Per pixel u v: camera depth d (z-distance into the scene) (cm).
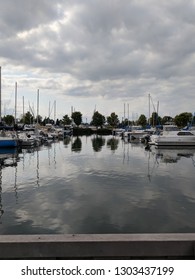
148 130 5922
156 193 1357
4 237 450
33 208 1121
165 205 1153
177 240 437
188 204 1170
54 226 923
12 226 924
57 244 438
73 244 438
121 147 4222
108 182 1620
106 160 2666
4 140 3697
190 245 436
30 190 1434
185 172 1969
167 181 1650
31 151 3575
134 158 2819
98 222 956
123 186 1516
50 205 1160
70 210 1090
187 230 893
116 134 8656
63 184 1572
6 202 1213
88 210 1087
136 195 1320
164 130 4506
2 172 1992
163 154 3188
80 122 11675
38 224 942
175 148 3953
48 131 6378
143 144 4856
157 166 2264
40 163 2464
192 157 2886
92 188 1467
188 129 4609
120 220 976
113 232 873
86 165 2331
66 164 2398
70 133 8538
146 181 1652
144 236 450
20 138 4003
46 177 1789
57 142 5481
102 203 1184
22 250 438
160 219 985
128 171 2017
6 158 2836
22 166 2288
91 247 438
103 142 5462
